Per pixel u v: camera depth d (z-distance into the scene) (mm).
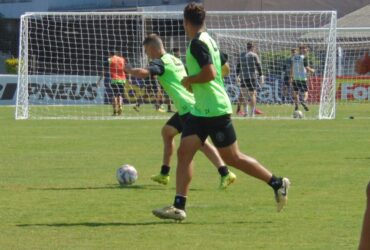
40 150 40812
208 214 22672
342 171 32312
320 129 54938
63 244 18703
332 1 119625
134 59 82812
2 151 40312
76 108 82562
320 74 86875
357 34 96812
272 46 89500
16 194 26453
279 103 84250
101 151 40438
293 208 23594
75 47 85500
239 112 71312
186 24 21328
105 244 18703
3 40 132625
